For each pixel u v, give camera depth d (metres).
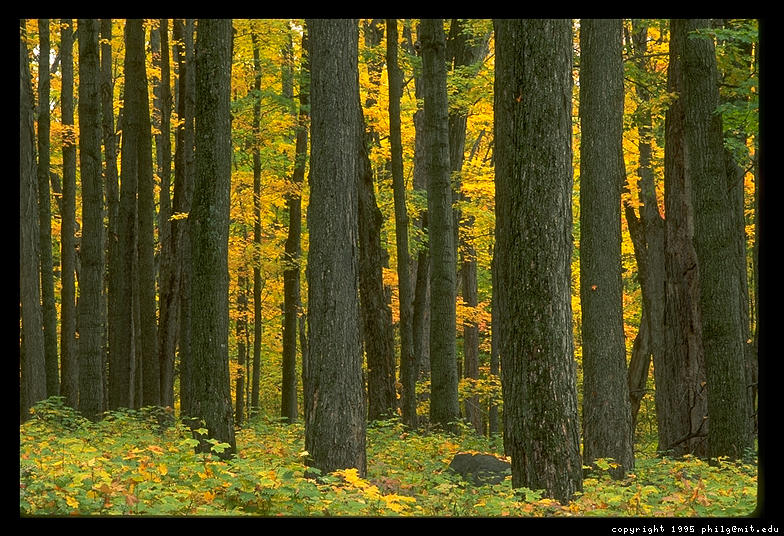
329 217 10.75
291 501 7.90
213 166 11.56
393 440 15.37
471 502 8.84
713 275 14.87
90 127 16.97
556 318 8.91
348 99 10.92
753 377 18.73
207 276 11.47
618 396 12.30
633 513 8.69
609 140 12.60
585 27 12.77
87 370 16.55
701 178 15.08
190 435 11.27
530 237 8.95
